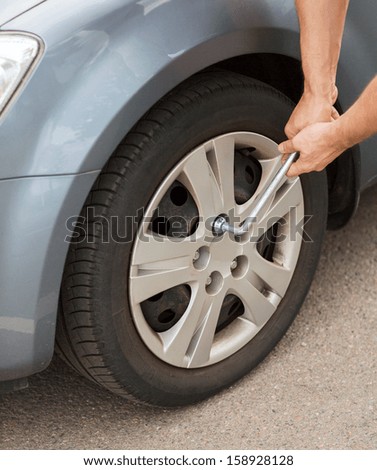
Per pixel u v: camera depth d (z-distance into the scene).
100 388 2.25
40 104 1.69
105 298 1.87
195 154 1.92
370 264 2.69
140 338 1.98
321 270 2.67
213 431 2.09
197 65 1.84
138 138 1.83
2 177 1.69
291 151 1.90
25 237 1.72
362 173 2.36
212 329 2.09
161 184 1.88
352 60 2.14
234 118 1.96
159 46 1.78
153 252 1.91
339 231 2.85
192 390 2.11
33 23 1.73
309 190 2.21
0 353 1.80
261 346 2.24
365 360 2.29
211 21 1.84
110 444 2.07
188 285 2.06
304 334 2.40
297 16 1.98
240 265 2.12
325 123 1.83
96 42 1.73
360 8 2.13
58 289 1.80
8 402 2.20
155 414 2.16
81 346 1.92
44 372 2.29
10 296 1.75
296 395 2.18
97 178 1.82
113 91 1.73
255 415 2.12
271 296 2.22
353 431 2.04
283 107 2.06
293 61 2.10
